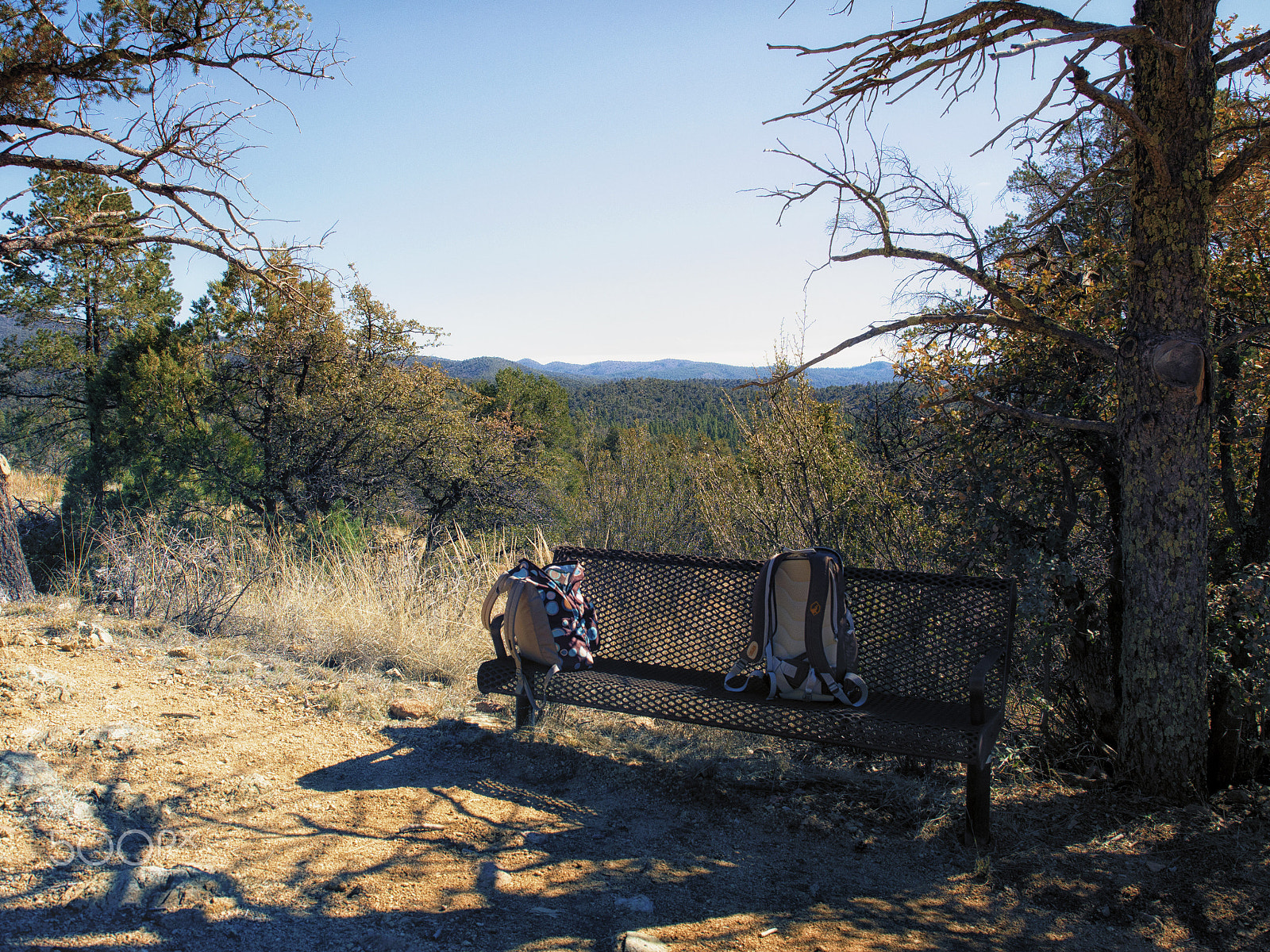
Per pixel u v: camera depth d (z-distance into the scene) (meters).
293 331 16.55
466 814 3.17
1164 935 2.44
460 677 5.00
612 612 4.23
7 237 8.81
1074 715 3.93
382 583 6.48
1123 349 3.31
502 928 2.34
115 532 7.75
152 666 4.72
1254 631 3.24
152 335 17.30
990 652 3.17
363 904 2.43
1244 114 4.15
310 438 17.25
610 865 2.81
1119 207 4.64
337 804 3.17
